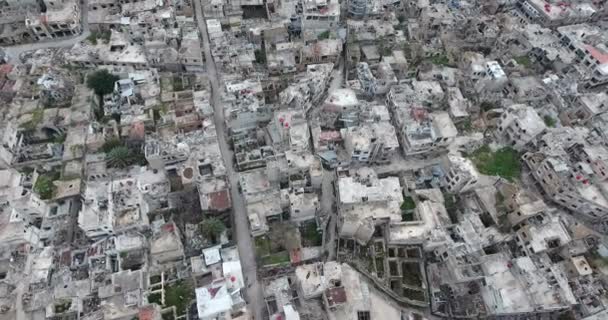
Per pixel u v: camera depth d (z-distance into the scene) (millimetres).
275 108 107125
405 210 96062
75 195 92562
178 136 100688
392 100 110375
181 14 134375
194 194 94375
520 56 128250
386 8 139000
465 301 85750
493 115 113438
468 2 143375
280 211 89750
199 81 116938
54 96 112312
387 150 100250
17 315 76500
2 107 110562
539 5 140750
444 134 100875
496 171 104562
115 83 112125
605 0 144250
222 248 85188
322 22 129875
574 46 126938
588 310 84688
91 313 77125
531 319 84688
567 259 89875
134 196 89438
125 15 128000
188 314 78188
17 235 81812
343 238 92375
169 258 85312
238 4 133625
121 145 101875
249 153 100562
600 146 102188
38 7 134000
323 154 101688
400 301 86188
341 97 108750
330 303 76312
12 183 91000
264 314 82312
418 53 125562
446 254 88125
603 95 112750
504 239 90688
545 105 115500
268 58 118812
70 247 87000
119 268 82812
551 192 99062
